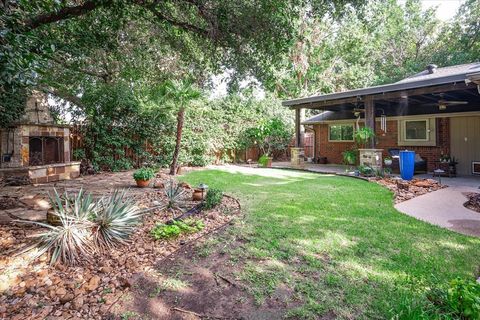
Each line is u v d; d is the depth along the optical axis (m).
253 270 2.97
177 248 3.56
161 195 6.34
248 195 6.40
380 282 2.70
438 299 2.25
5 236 3.67
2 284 2.76
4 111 7.58
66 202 3.92
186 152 12.64
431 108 10.87
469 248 3.46
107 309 2.45
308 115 22.44
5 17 2.96
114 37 7.34
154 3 5.72
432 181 7.85
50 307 2.48
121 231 3.79
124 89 10.80
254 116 15.34
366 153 9.52
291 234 3.90
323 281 2.75
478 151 9.94
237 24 5.84
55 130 8.86
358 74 20.59
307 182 8.34
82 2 5.93
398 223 4.37
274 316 2.30
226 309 2.41
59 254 3.20
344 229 4.08
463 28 19.86
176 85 9.52
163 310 2.43
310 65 19.95
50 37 5.55
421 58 22.19
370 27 16.62
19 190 6.62
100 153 10.64
